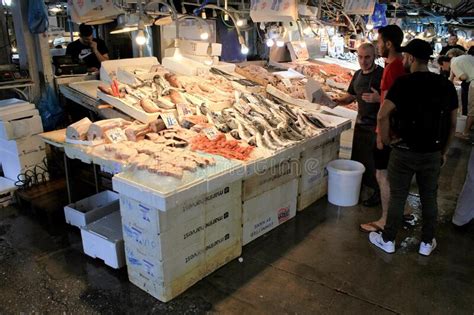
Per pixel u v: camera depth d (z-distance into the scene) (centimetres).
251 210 329
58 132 361
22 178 409
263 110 400
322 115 442
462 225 361
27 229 355
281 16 382
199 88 422
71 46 552
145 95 382
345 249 331
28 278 286
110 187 401
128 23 390
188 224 265
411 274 298
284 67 641
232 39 637
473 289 281
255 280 288
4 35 486
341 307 262
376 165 346
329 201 421
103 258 302
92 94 394
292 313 256
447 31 1216
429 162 293
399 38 334
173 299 267
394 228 319
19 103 404
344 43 852
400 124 289
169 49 532
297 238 348
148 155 285
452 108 287
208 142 318
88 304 260
